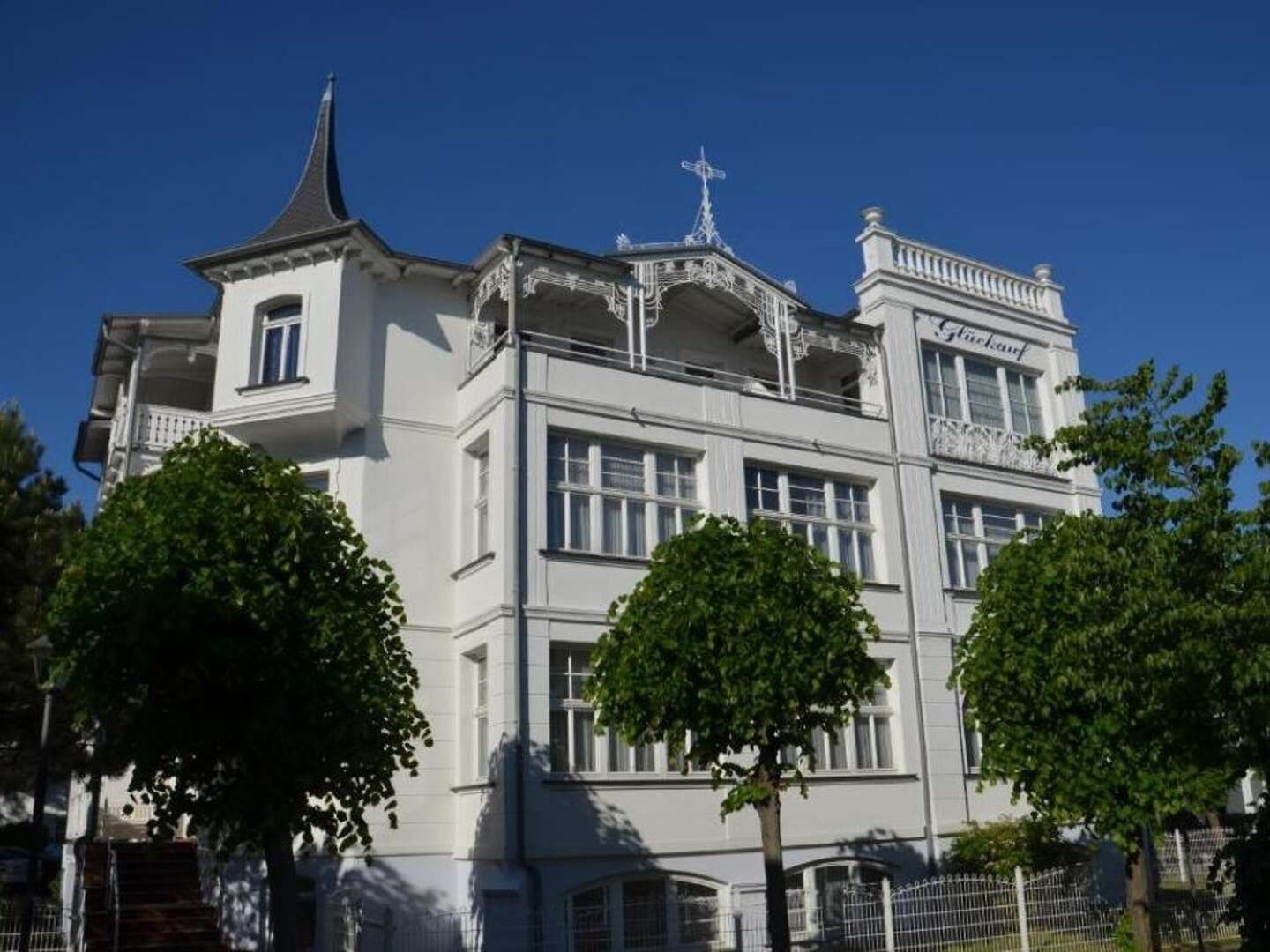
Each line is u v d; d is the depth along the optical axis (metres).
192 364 20.95
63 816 32.00
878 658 19.83
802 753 12.95
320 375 17.80
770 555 12.41
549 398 17.78
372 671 11.20
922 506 21.33
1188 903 16.56
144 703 10.64
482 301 19.47
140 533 10.81
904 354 22.17
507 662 16.11
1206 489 10.62
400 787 16.91
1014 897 15.35
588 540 17.77
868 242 22.84
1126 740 12.22
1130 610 10.41
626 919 16.09
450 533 18.52
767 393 20.45
